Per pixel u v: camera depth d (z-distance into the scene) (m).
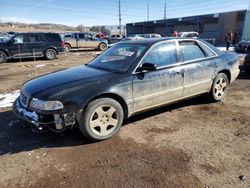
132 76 4.04
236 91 6.62
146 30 52.69
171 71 4.49
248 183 2.79
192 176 2.94
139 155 3.44
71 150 3.62
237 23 34.38
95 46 24.95
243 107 5.30
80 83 3.73
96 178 2.95
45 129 3.54
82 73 4.22
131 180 2.90
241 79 8.25
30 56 15.84
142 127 4.35
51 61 15.45
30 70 11.41
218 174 2.97
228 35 19.78
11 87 7.72
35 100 3.55
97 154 3.49
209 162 3.22
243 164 3.16
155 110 5.15
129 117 4.45
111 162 3.28
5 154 3.55
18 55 15.32
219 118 4.71
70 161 3.33
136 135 4.05
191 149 3.56
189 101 5.70
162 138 3.93
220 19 35.84
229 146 3.63
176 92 4.65
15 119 4.84
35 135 4.13
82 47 24.19
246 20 32.09
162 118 4.74
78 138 3.99
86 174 3.04
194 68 4.85
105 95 3.85
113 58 4.60
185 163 3.21
